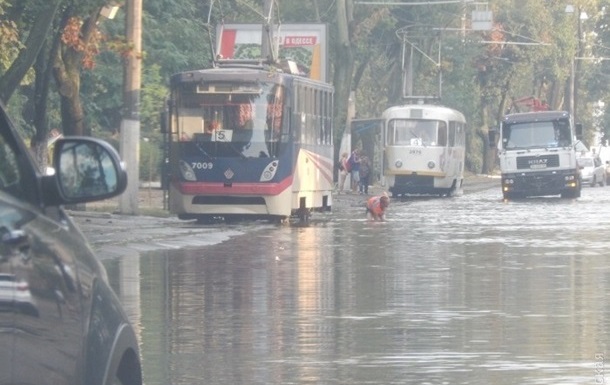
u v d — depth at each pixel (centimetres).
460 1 18600
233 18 18138
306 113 10862
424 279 5619
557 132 15812
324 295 5003
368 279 5619
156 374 3275
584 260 6619
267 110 9988
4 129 1712
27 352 1493
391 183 16950
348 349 3669
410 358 3503
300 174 10575
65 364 1602
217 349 3681
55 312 1580
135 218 9756
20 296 1486
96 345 1711
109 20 12412
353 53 16512
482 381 3141
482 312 4456
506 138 15888
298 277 5716
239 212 9988
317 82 11400
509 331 3981
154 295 5012
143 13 13412
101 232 8156
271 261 6562
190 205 9969
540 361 3434
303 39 16300
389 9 19275
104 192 1748
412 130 16938
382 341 3803
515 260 6631
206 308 4603
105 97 13412
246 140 9950
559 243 7944
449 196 17588
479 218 11238
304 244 7850
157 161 14450
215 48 15562
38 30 7800
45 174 1789
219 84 9994
